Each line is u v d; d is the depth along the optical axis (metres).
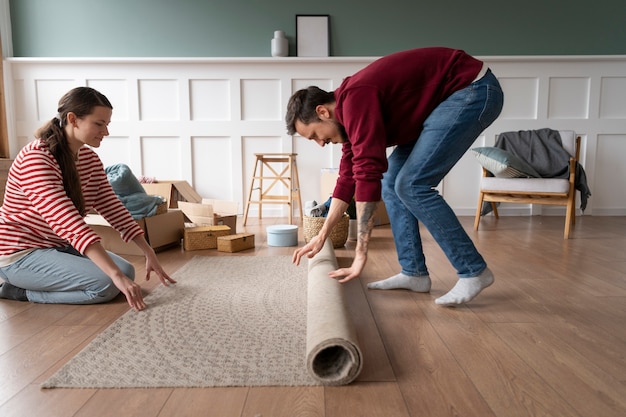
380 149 1.39
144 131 4.19
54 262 1.69
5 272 1.72
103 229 2.70
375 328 1.51
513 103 4.21
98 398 1.06
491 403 1.04
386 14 4.19
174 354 1.28
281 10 4.17
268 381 1.13
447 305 1.73
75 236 1.46
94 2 4.12
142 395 1.07
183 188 3.82
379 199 1.43
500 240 3.08
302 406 1.03
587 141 4.23
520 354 1.31
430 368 1.22
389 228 3.54
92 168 1.79
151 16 4.15
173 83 4.16
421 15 4.19
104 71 4.12
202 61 4.09
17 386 1.11
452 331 1.48
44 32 4.14
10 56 4.12
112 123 4.17
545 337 1.43
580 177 3.49
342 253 2.65
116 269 1.50
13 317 1.60
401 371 1.20
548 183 3.22
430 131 1.54
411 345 1.37
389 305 1.75
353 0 4.16
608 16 4.18
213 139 4.24
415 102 1.49
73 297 1.72
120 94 4.16
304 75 4.17
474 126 1.52
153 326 1.48
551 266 2.35
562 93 4.20
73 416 0.98
